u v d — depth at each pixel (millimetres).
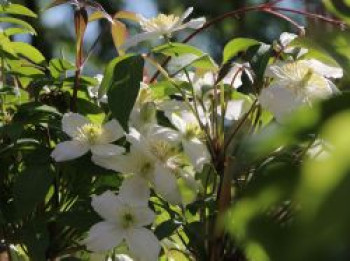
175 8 5562
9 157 1464
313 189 515
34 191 1400
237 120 1456
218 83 1479
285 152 1349
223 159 1432
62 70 1511
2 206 1436
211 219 1418
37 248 1402
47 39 5277
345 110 536
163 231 1397
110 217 1394
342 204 496
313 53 1426
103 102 1488
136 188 1403
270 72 1405
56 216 1406
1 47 1521
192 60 1465
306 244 500
